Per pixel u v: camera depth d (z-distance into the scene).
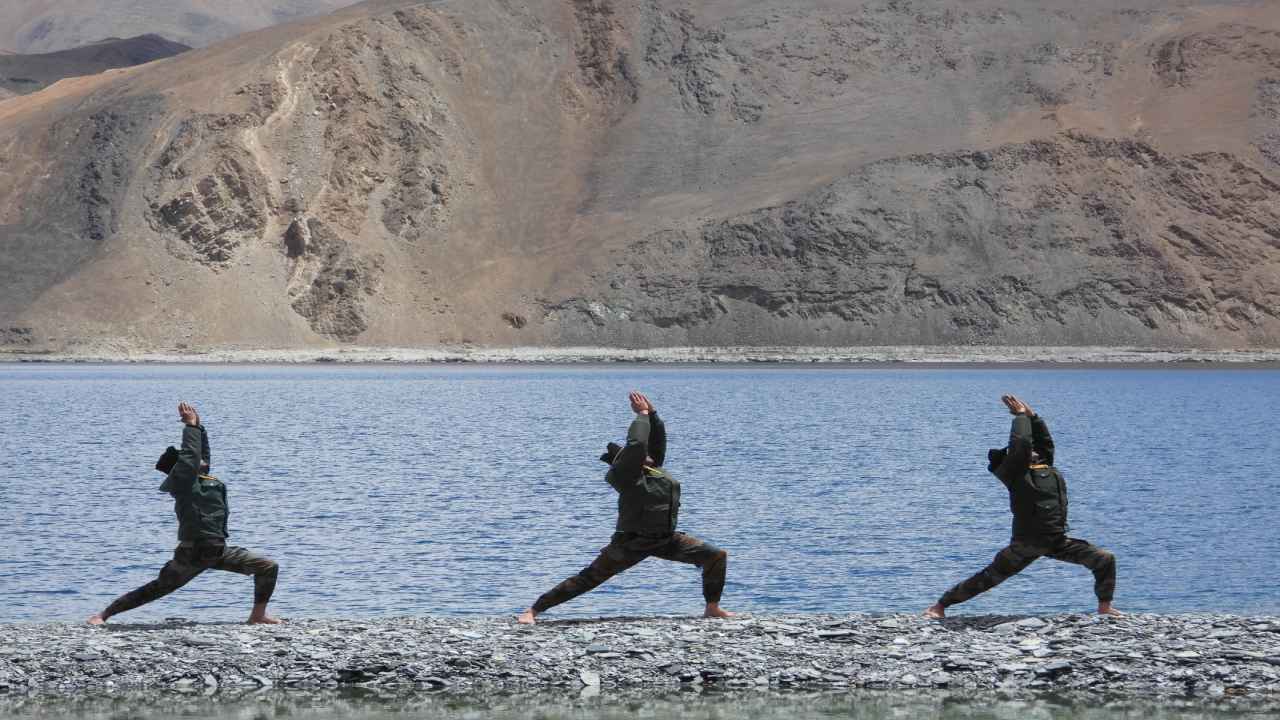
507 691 15.91
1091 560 18.41
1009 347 176.50
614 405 93.75
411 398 102.00
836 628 18.22
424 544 29.50
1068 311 180.12
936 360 174.25
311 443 61.50
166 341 174.12
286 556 27.73
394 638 17.84
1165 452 58.78
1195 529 32.84
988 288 181.00
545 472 47.47
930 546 29.59
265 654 17.11
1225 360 174.00
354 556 27.73
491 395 107.00
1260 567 26.58
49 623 19.42
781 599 23.19
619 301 184.50
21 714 15.12
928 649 17.23
